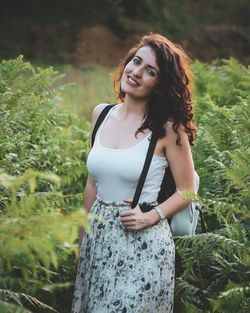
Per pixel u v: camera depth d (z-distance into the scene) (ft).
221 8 73.56
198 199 11.54
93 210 12.10
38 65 51.98
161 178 11.93
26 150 14.21
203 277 13.94
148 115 11.83
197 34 66.18
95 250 11.85
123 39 62.44
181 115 11.85
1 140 13.83
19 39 58.44
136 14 67.26
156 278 11.69
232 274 13.28
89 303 11.84
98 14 64.13
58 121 17.04
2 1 62.13
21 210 9.61
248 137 16.06
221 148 16.34
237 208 12.50
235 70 23.39
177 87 11.90
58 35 60.18
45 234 8.88
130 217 11.55
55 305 13.51
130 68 11.96
